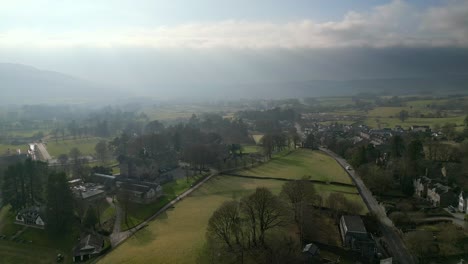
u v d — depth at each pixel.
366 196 160.50
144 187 164.12
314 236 116.88
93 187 176.12
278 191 165.25
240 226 113.38
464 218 133.25
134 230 129.00
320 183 179.12
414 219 132.00
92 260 107.81
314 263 97.88
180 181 195.25
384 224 129.88
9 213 149.12
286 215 118.19
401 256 107.31
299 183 136.50
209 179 196.00
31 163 153.00
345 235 111.88
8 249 117.31
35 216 134.75
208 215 138.50
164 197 167.00
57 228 128.25
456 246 111.12
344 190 167.62
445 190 148.25
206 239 112.88
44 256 112.81
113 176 193.25
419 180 166.75
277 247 103.25
